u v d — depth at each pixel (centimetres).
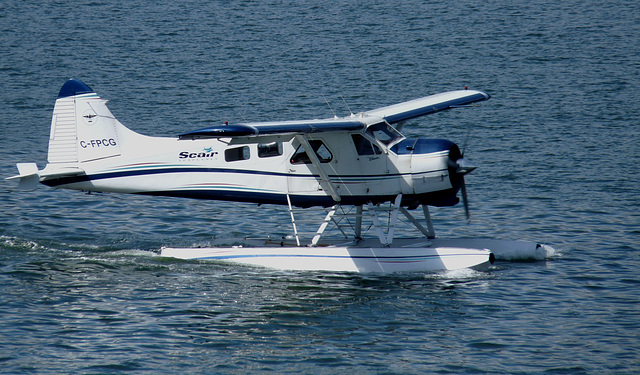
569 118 11669
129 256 5947
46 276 5381
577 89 13775
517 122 11400
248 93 13212
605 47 17712
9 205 7319
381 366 4078
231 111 11862
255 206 7738
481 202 7631
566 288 5256
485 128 11031
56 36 18575
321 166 5809
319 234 6012
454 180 5734
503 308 4894
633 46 17838
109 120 6050
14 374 3900
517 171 8762
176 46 17575
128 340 4353
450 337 4447
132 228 6781
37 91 13312
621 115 11881
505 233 6650
